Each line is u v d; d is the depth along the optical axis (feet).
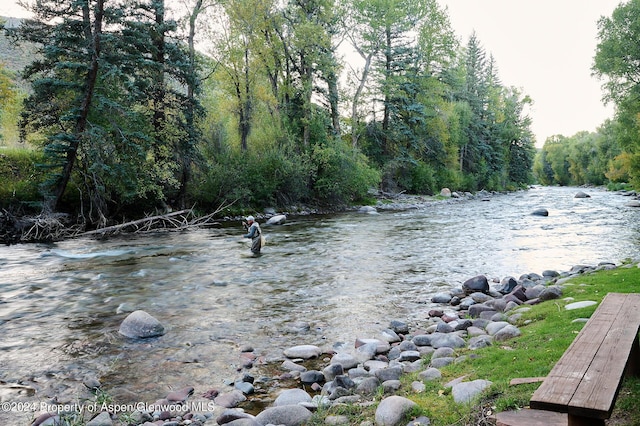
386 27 147.23
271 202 112.57
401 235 72.18
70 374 21.75
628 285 28.48
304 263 50.26
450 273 44.45
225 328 28.68
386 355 24.03
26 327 28.99
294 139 120.78
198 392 19.67
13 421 17.20
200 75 97.55
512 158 291.58
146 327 27.32
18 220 69.77
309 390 19.83
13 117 111.96
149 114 84.07
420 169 173.17
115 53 75.56
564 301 26.68
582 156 357.20
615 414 12.60
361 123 151.53
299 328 28.43
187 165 93.25
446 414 14.35
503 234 71.15
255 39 108.78
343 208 127.13
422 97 166.61
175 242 67.10
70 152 74.95
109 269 47.37
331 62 122.93
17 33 72.84
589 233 69.31
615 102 135.44
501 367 17.16
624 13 128.98
